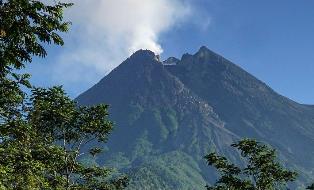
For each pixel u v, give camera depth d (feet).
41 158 100.58
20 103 90.99
